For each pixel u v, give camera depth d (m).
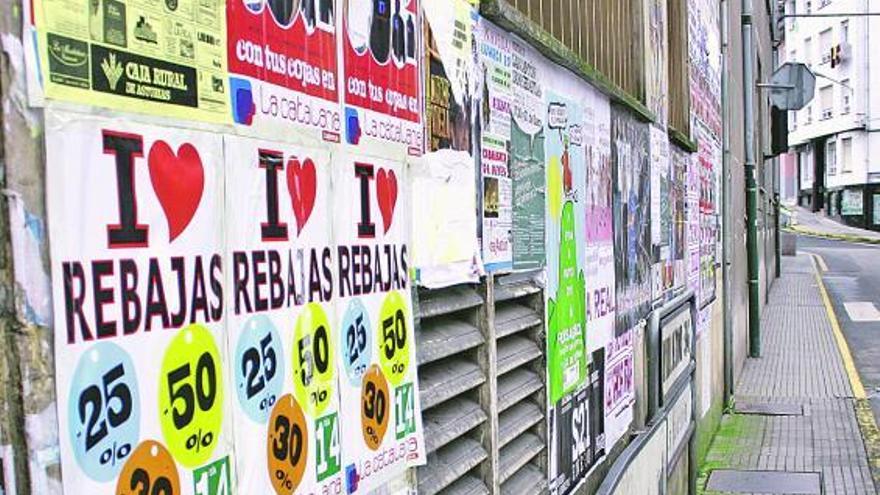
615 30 4.60
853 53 46.47
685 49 6.90
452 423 2.55
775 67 26.61
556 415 3.45
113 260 1.23
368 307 1.98
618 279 4.54
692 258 7.24
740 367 12.21
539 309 3.29
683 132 6.80
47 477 1.12
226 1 1.49
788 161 62.16
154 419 1.30
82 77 1.18
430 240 2.33
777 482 7.07
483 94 2.75
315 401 1.75
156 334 1.30
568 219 3.65
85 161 1.18
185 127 1.38
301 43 1.72
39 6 1.12
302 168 1.71
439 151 2.39
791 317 18.28
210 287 1.43
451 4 2.50
